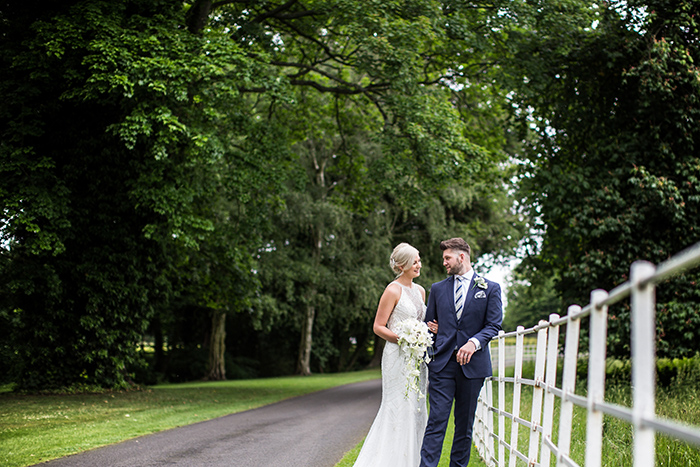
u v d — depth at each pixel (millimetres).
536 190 15102
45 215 12117
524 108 16344
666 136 12828
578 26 14648
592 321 2088
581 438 6059
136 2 13555
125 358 15578
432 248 29422
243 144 17547
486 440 6000
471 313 4605
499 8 15125
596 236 13242
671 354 12078
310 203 26656
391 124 16266
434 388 4590
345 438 7879
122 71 12039
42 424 8875
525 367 18469
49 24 12172
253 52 15289
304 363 32781
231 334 39344
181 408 11820
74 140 14242
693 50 12773
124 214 15078
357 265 29766
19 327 14047
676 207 12078
